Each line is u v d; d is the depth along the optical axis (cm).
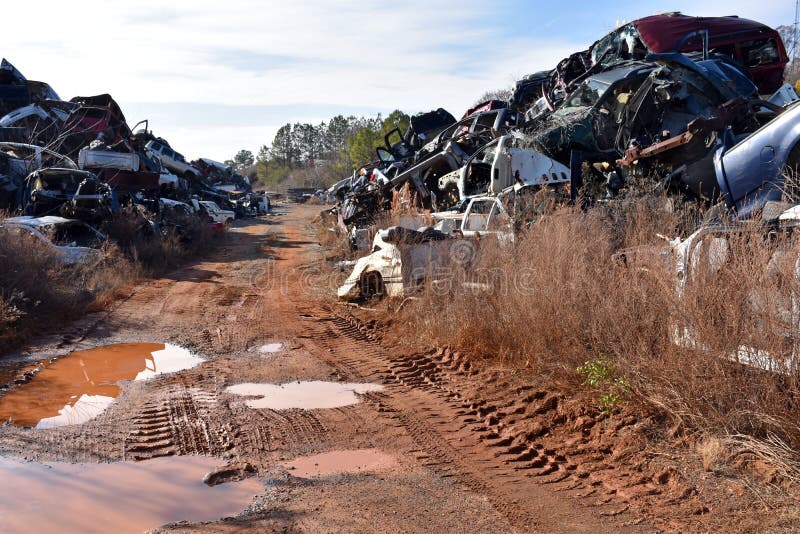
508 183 1286
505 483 440
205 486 434
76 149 2678
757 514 371
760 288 466
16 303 946
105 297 1186
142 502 407
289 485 436
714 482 414
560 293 673
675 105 1226
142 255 1697
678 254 574
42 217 1503
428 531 372
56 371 737
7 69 3091
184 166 4238
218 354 823
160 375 720
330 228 2564
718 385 473
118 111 2984
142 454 491
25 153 2020
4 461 471
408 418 575
